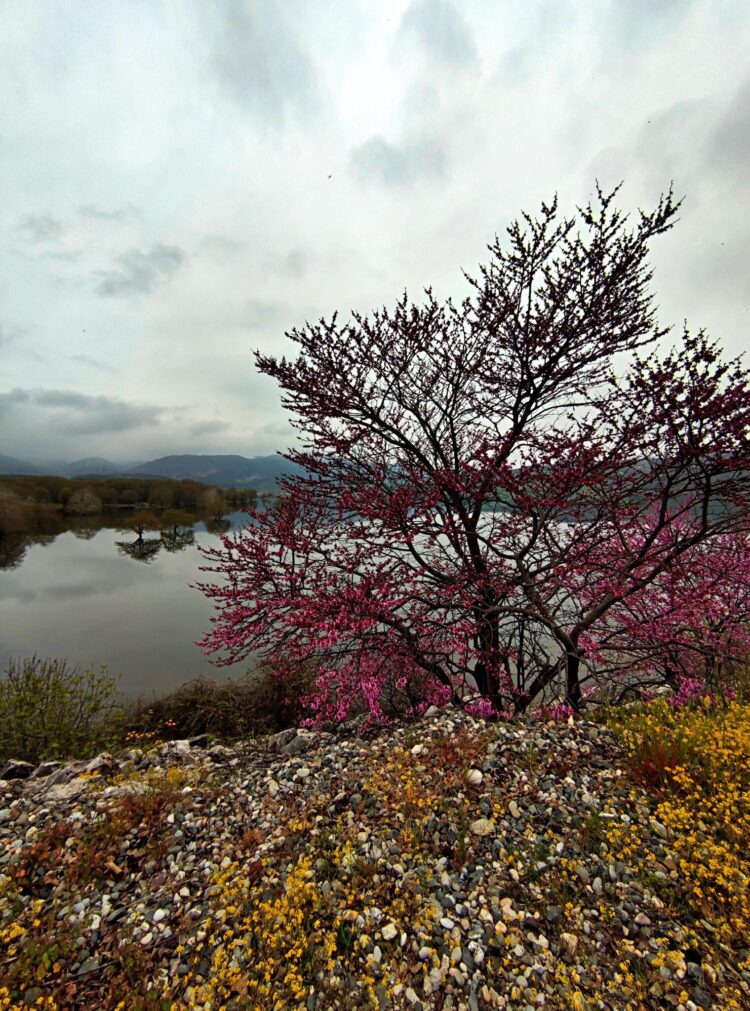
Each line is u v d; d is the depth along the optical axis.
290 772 5.42
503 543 7.44
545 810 4.04
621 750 4.80
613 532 6.84
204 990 2.76
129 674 15.05
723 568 6.64
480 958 2.81
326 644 5.70
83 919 3.44
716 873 3.08
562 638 6.41
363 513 6.32
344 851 3.79
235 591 6.98
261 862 3.84
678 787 3.96
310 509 7.72
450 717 6.21
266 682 10.27
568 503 6.18
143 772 5.87
